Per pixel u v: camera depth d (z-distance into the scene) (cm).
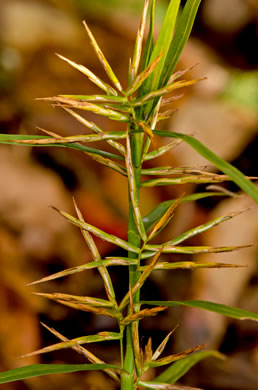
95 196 60
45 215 55
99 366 19
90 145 65
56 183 59
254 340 49
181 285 53
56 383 40
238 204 59
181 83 18
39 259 52
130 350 20
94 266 20
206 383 45
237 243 56
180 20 19
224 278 53
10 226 54
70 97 19
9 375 18
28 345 44
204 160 67
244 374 46
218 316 50
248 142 71
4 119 68
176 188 63
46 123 68
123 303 20
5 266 49
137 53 19
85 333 47
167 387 20
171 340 48
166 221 20
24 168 59
